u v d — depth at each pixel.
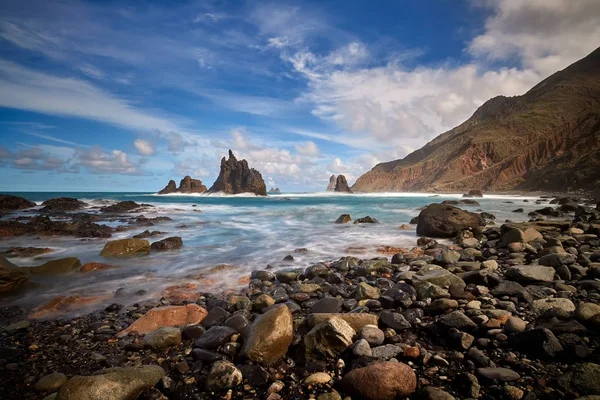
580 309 4.41
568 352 3.76
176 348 4.72
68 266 9.80
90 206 38.91
